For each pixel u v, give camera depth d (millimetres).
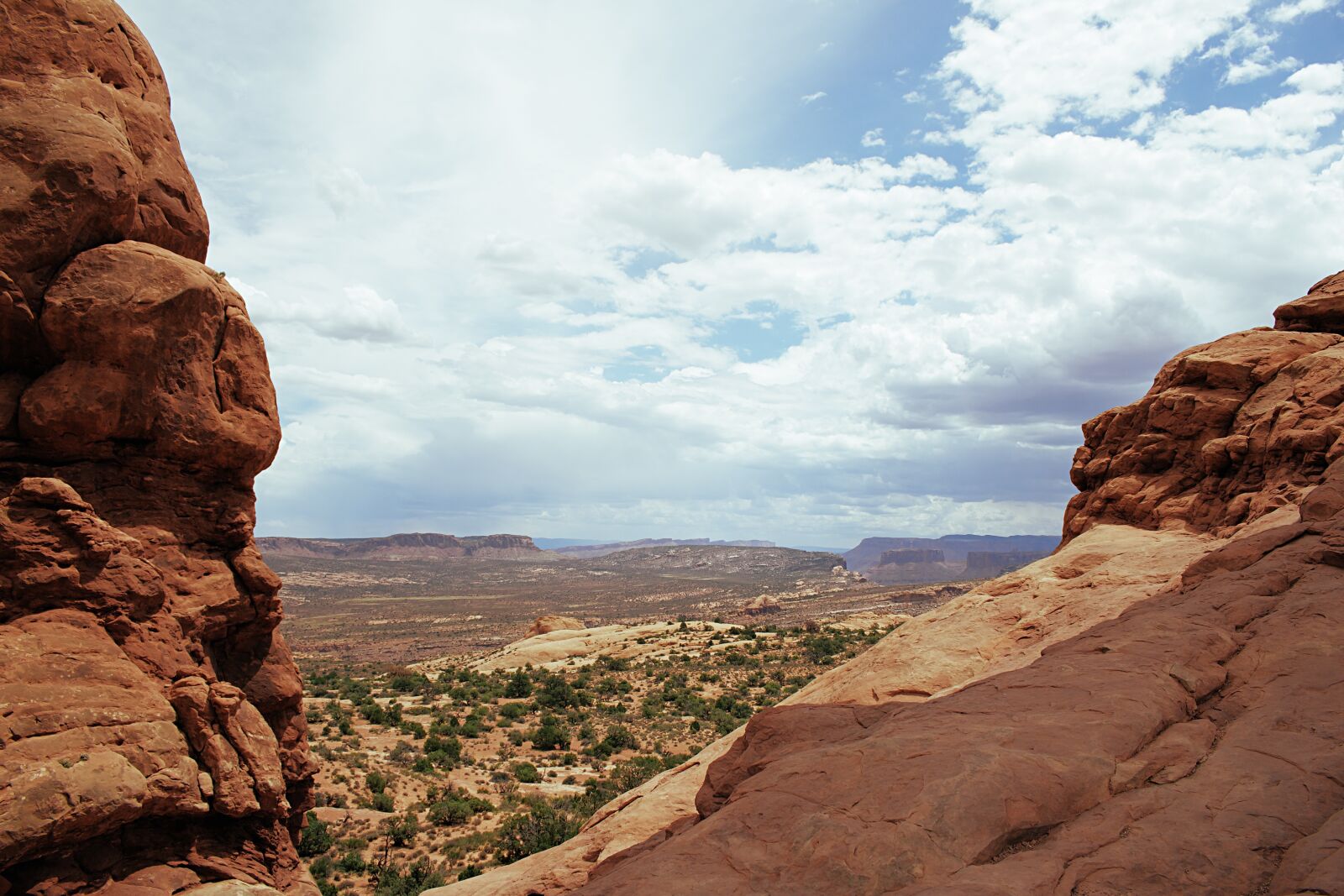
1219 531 18688
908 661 16469
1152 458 22156
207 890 11883
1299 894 6098
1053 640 15156
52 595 11969
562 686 72062
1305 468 17125
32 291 12969
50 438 13109
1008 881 6605
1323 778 7672
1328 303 21562
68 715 10891
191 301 13992
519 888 13812
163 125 15602
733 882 7484
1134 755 8586
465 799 39844
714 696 73938
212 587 14516
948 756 8547
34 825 9828
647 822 14133
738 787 10000
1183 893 6449
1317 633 10562
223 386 14945
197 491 14734
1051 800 7754
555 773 48000
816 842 7609
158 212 15070
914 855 7148
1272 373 20188
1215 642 10922
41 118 13180
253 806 12570
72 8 14258
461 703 70000
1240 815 7262
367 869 30078
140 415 13750
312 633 179250
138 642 12633
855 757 9250
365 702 65812
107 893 11094
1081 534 22062
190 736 12508
